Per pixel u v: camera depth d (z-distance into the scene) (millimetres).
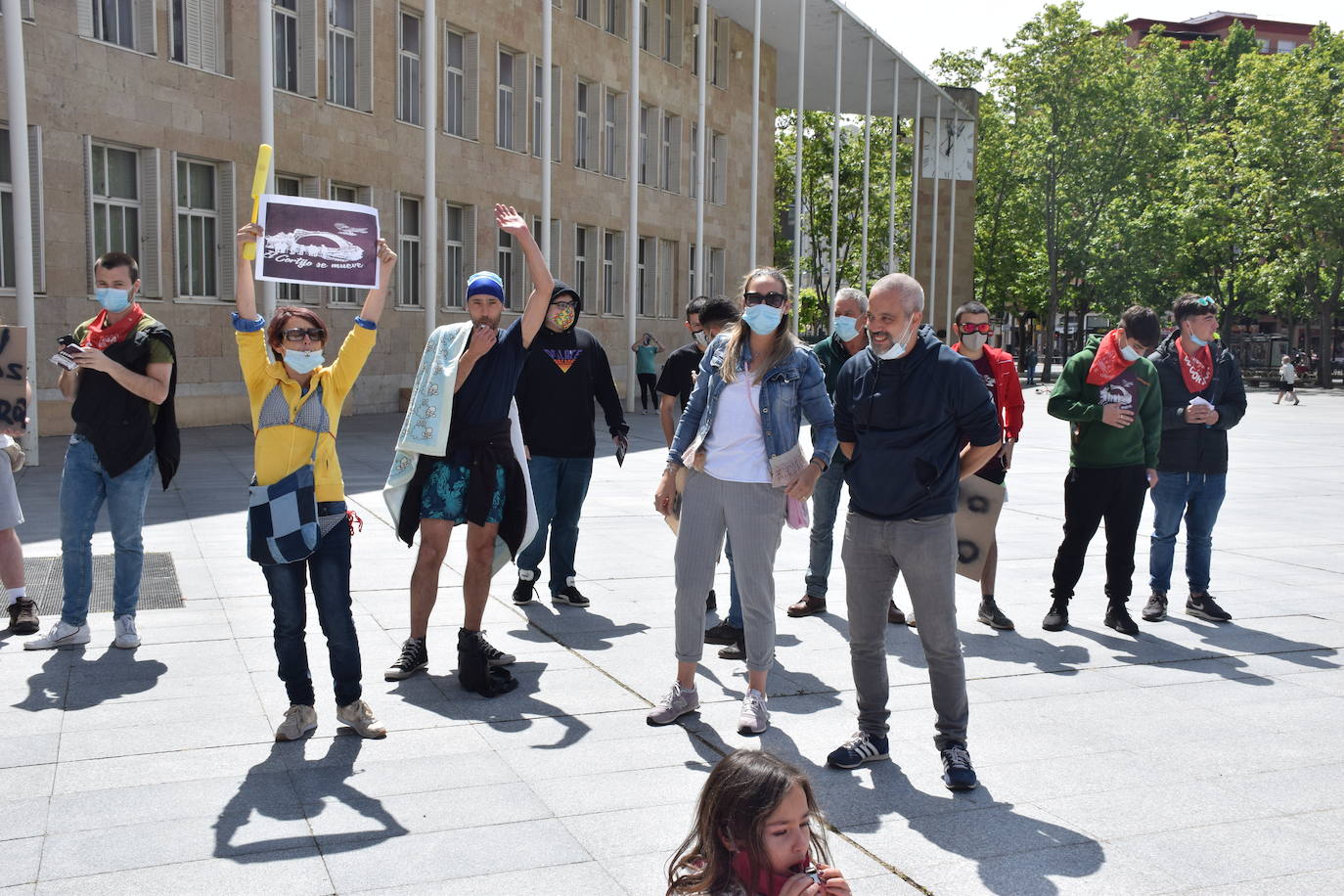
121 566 5797
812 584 7098
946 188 48812
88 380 5625
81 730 4637
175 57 19125
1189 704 5336
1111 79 52625
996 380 6496
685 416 5145
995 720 5082
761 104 39219
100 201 18000
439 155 25266
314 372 4578
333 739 4637
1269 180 51188
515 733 4746
